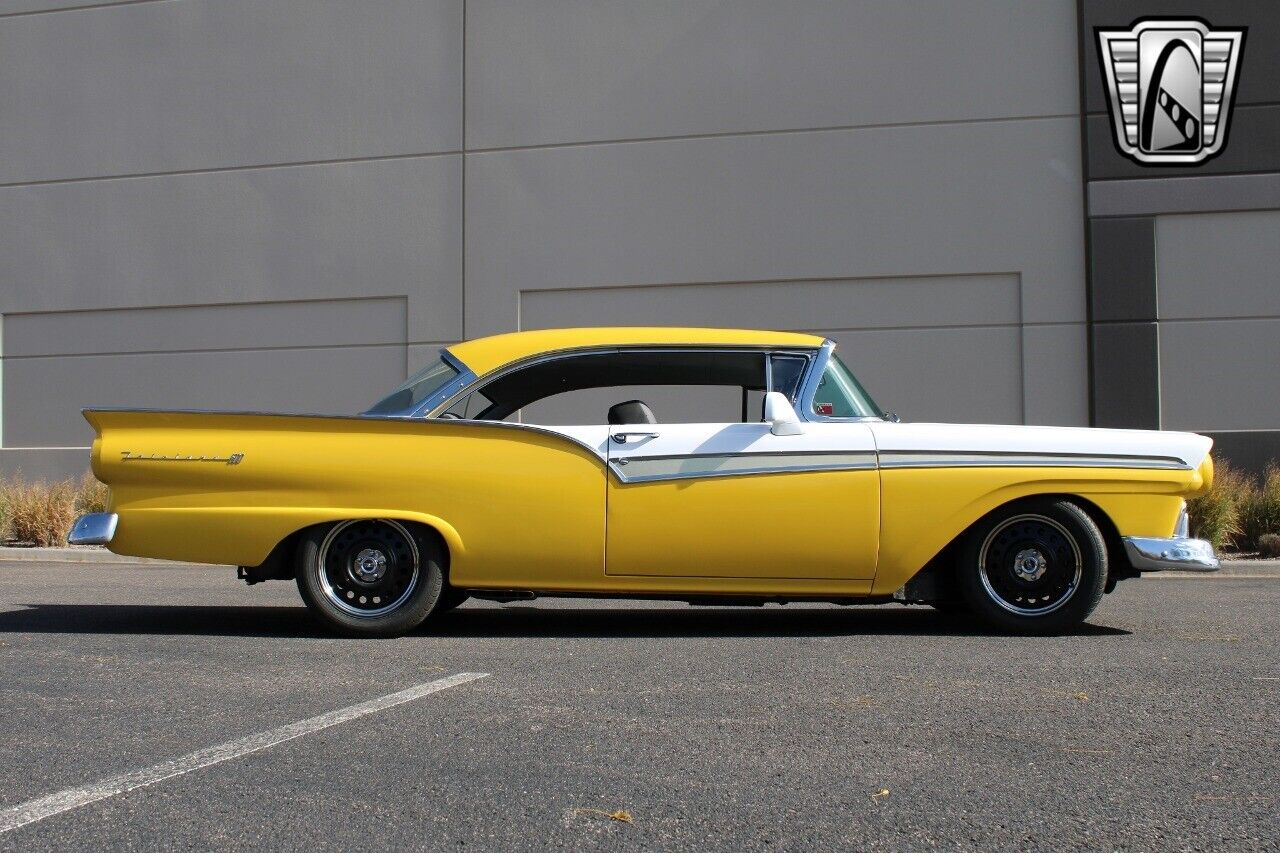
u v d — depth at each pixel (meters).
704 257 15.46
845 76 15.20
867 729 4.15
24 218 17.52
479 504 6.00
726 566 6.05
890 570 6.09
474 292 16.06
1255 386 14.41
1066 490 6.08
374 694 4.69
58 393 17.42
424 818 3.22
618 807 3.31
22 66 17.56
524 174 15.95
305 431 6.09
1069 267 14.74
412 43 16.34
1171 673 5.11
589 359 6.32
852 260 15.14
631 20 15.72
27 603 7.79
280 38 16.75
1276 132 14.40
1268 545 11.95
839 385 6.34
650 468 6.02
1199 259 14.53
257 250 16.77
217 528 6.03
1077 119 14.79
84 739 4.02
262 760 3.76
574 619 6.96
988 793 3.45
